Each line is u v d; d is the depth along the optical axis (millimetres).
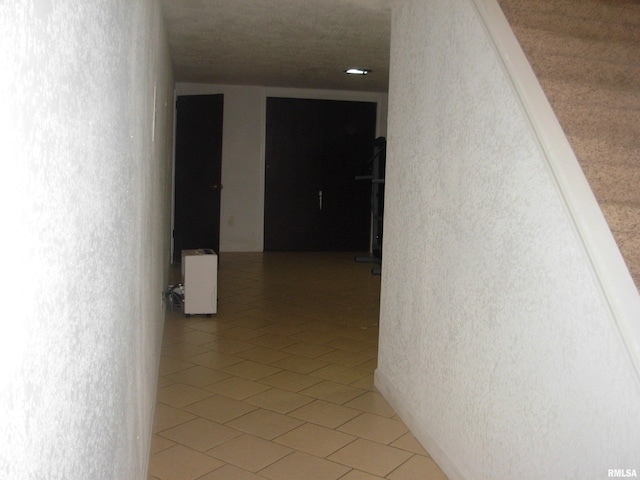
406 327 2809
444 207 2352
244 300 5324
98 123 946
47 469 632
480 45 2043
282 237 8133
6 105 488
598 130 1832
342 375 3475
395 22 3023
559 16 2307
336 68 6109
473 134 2094
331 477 2303
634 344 1250
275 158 7992
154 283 2914
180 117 7004
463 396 2178
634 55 2162
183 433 2660
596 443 1411
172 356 3748
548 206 1625
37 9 579
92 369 923
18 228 525
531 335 1720
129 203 1476
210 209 6777
